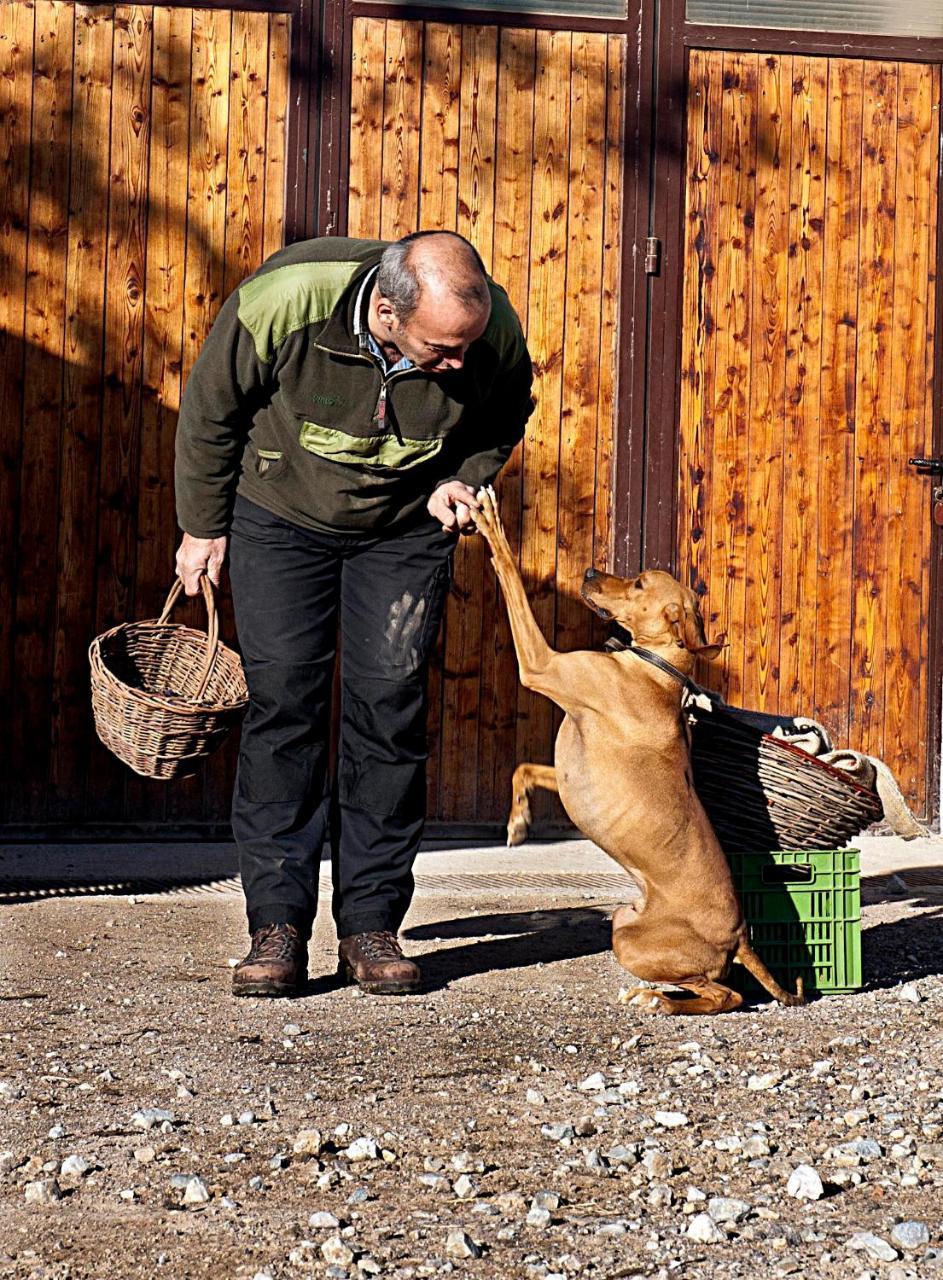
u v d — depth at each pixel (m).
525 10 6.70
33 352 6.45
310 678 4.29
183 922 5.11
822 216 6.91
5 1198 2.71
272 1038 3.78
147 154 6.51
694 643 4.39
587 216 6.76
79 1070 3.47
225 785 6.57
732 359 6.86
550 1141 3.07
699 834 4.25
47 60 6.45
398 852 4.38
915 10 6.93
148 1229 2.59
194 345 6.57
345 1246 2.48
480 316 3.74
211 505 4.24
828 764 4.40
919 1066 3.64
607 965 4.68
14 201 6.44
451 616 6.68
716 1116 3.24
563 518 6.77
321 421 4.03
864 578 6.95
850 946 4.47
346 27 6.58
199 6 6.52
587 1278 2.43
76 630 6.48
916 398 6.97
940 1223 2.68
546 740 6.74
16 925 5.00
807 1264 2.49
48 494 6.46
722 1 6.83
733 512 6.88
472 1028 3.92
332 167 6.60
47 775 6.47
